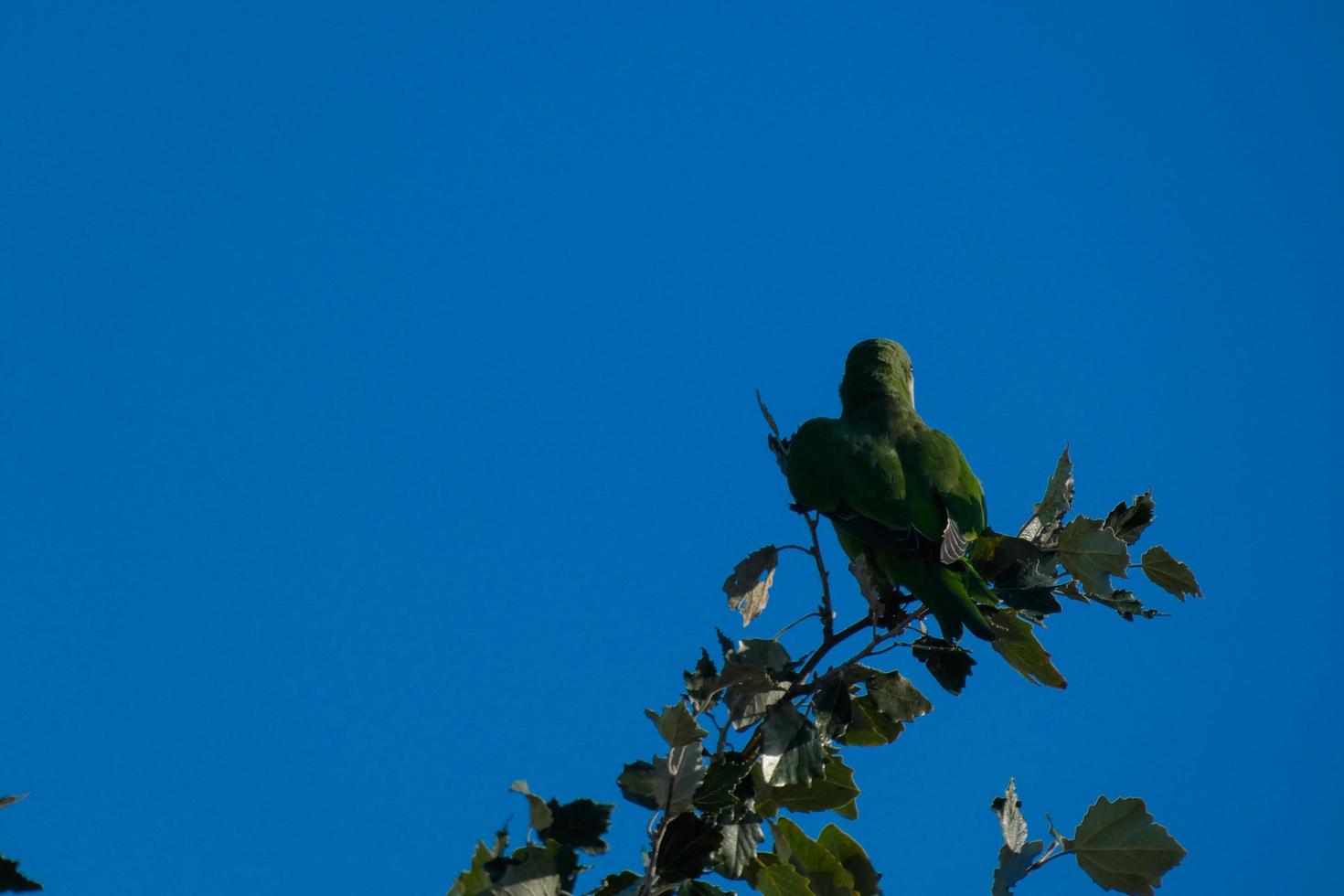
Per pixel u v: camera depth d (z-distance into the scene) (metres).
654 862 7.21
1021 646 10.38
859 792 8.45
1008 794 8.55
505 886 6.66
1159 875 8.27
